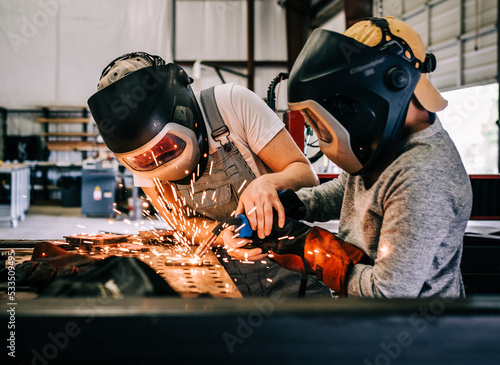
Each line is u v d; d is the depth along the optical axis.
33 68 9.47
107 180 7.16
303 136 2.15
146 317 0.47
